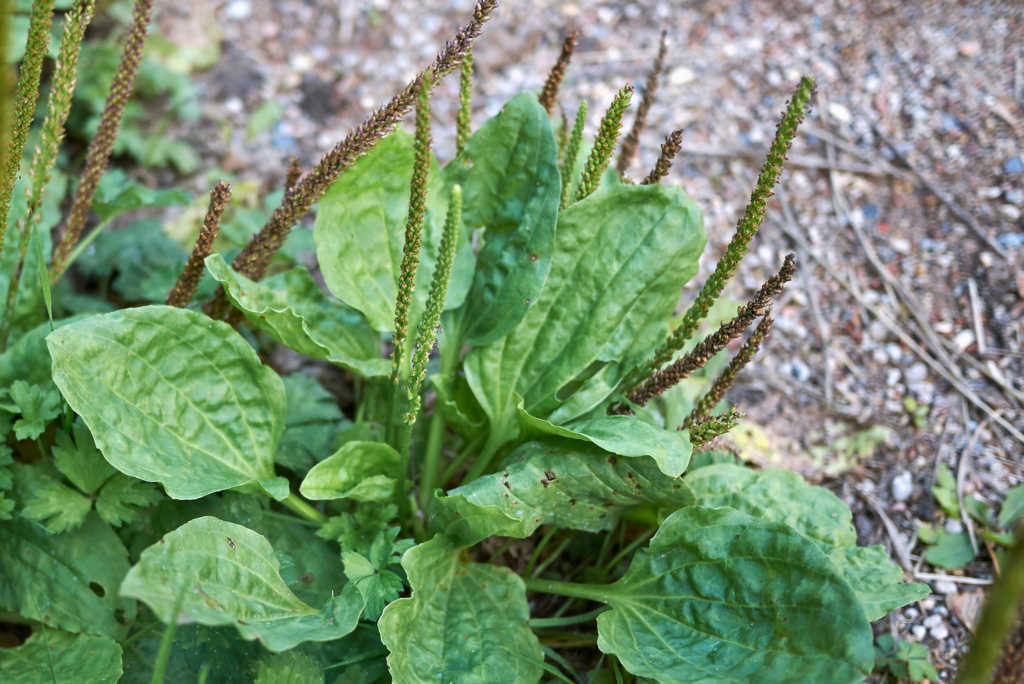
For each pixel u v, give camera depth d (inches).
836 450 39.0
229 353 34.4
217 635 33.8
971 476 38.4
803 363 40.4
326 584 34.9
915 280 41.4
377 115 33.6
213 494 35.1
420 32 46.9
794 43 46.1
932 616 36.6
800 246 42.3
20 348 34.3
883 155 43.6
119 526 33.8
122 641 33.8
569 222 35.1
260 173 43.8
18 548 33.7
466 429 36.0
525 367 35.4
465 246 35.7
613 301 35.1
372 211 35.4
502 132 35.1
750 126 44.5
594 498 34.7
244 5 47.1
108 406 33.1
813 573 32.7
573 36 35.7
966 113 43.9
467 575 34.8
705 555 33.7
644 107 36.4
